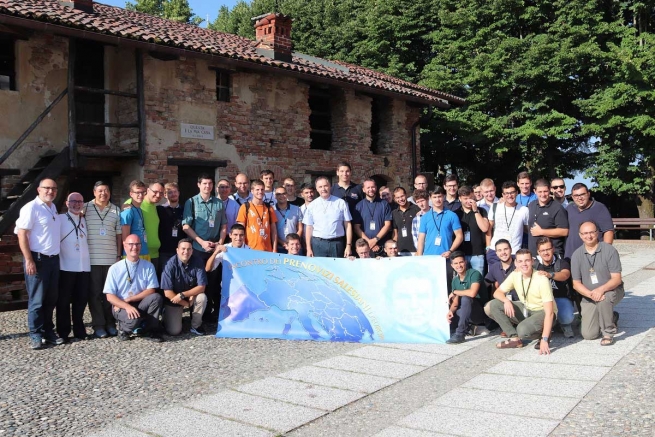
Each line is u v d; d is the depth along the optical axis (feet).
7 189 37.32
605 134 77.05
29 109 38.32
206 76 44.42
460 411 16.22
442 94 66.44
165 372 20.52
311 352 23.43
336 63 60.49
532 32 82.64
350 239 29.07
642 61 71.46
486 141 80.48
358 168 56.90
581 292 24.00
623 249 66.18
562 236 26.61
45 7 36.50
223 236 29.09
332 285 26.35
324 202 29.19
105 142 42.24
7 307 32.55
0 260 34.24
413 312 25.44
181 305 26.11
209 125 44.60
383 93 55.01
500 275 25.94
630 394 17.06
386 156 60.39
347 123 55.88
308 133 52.29
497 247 25.61
